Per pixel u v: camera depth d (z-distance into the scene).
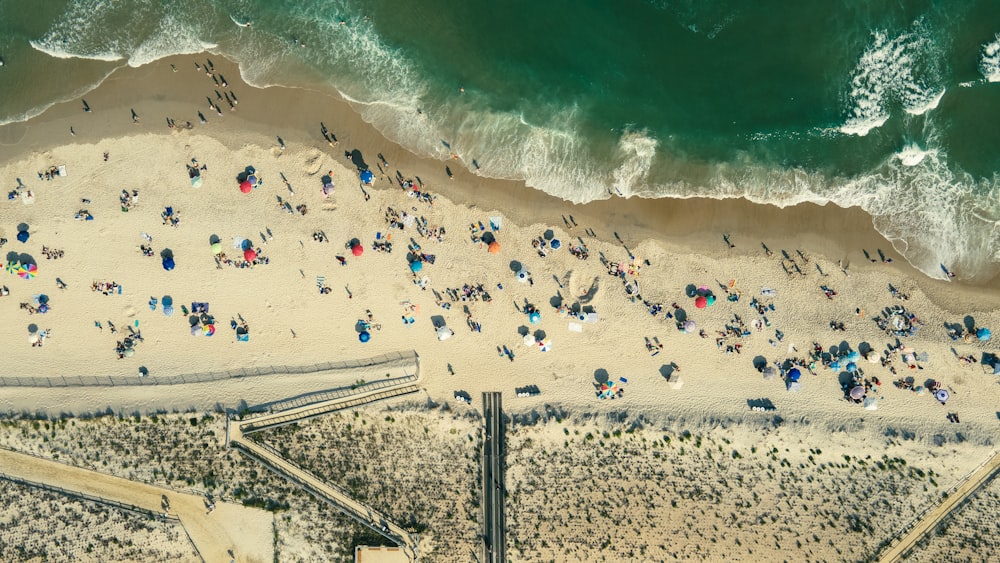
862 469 40.72
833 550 40.25
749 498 40.62
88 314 41.28
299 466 40.72
